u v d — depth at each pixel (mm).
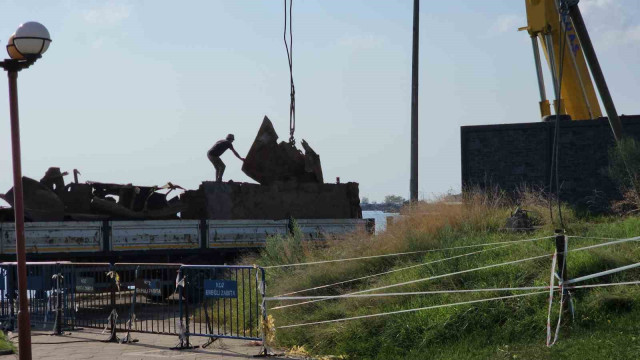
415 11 26844
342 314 15227
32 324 19547
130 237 21734
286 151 26500
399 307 14273
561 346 11117
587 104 30875
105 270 20219
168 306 19234
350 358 13281
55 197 21750
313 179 26844
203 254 23234
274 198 25266
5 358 14109
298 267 19656
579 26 19406
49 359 14000
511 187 30562
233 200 24453
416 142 26859
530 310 12750
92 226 21203
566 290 12258
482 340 12297
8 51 12758
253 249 23828
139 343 16047
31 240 20234
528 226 18906
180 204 24250
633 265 11930
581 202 28891
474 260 15430
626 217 21391
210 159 25766
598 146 28766
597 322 11828
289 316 16344
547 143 29953
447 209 20391
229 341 15984
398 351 12844
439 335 12867
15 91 12820
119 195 23469
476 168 31391
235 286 15539
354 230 22953
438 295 14234
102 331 17859
